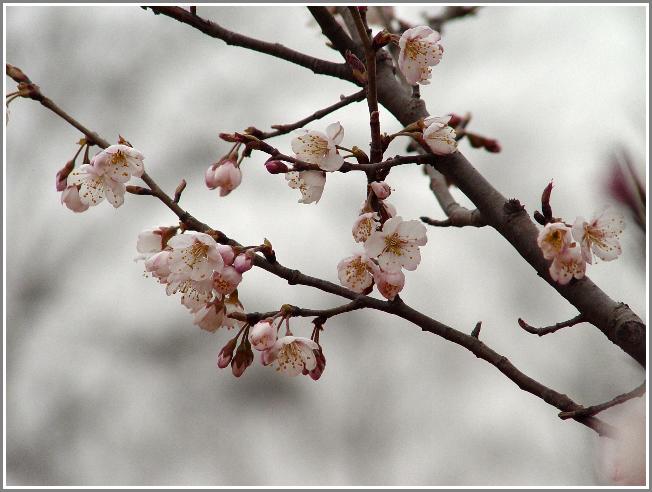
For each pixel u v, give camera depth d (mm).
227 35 2434
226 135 2371
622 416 2334
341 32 2438
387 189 2367
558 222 2369
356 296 2373
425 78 2398
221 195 2393
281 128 2430
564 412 2342
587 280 2371
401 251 2369
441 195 2479
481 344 2367
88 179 2391
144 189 2389
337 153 2367
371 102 2367
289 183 2375
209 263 2363
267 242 2369
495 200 2396
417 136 2381
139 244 2393
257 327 2365
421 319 2371
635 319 2357
